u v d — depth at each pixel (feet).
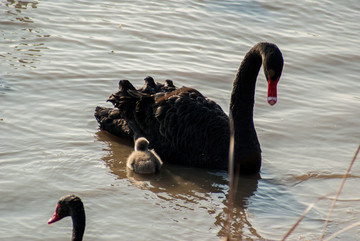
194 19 63.26
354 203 34.53
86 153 38.60
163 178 36.86
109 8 64.34
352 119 45.19
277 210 33.58
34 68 48.85
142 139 38.29
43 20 58.90
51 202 32.37
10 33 54.90
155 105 39.86
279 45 58.65
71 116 43.04
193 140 38.29
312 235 31.04
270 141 41.78
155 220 31.55
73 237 26.76
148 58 53.42
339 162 39.47
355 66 55.11
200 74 50.96
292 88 50.01
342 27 64.59
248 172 37.86
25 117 41.83
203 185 36.22
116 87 47.70
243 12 66.59
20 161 36.40
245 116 37.99
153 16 63.21
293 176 37.65
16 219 30.50
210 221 31.96
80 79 48.21
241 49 57.21
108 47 54.70
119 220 31.22
